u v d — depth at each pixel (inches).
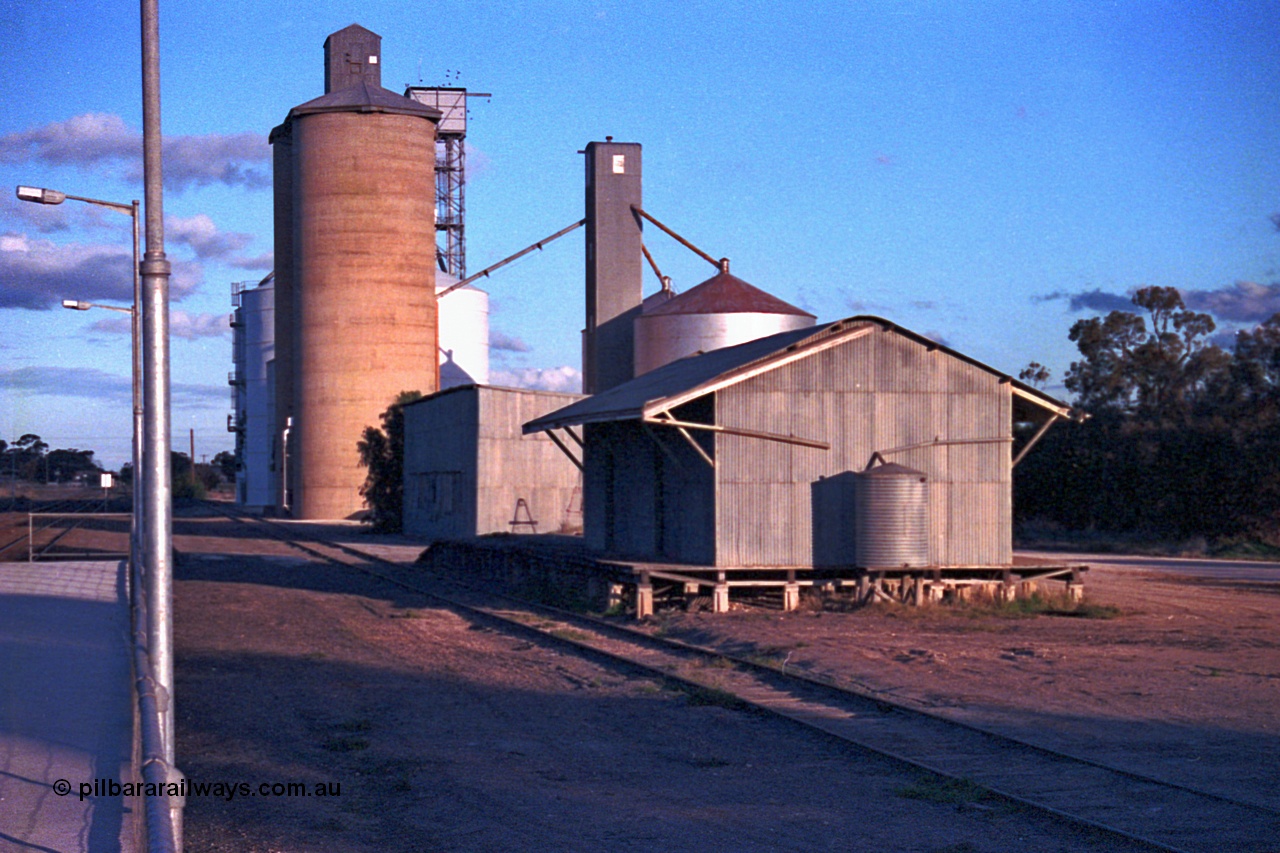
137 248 1102.4
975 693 498.6
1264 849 288.7
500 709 481.7
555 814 323.6
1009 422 876.0
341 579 1152.8
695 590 807.1
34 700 459.5
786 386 836.0
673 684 529.0
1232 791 343.0
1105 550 1676.9
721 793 346.3
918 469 855.1
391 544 1738.4
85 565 1234.6
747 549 823.1
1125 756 387.5
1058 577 915.4
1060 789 347.6
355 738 419.5
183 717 462.3
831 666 565.6
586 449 1137.4
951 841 298.0
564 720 458.3
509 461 1675.7
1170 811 323.0
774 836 302.5
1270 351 1811.0
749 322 1784.0
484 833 305.3
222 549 1610.5
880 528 813.2
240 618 812.0
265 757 393.4
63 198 645.9
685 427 829.8
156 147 315.9
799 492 834.2
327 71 2785.4
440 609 879.1
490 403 1651.1
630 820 317.4
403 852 289.6
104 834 283.4
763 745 411.5
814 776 366.9
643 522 973.2
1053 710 463.5
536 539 1280.8
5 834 282.2
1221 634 709.3
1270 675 549.6
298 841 298.0
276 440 2960.1
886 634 687.1
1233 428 1759.4
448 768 378.0
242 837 300.7
